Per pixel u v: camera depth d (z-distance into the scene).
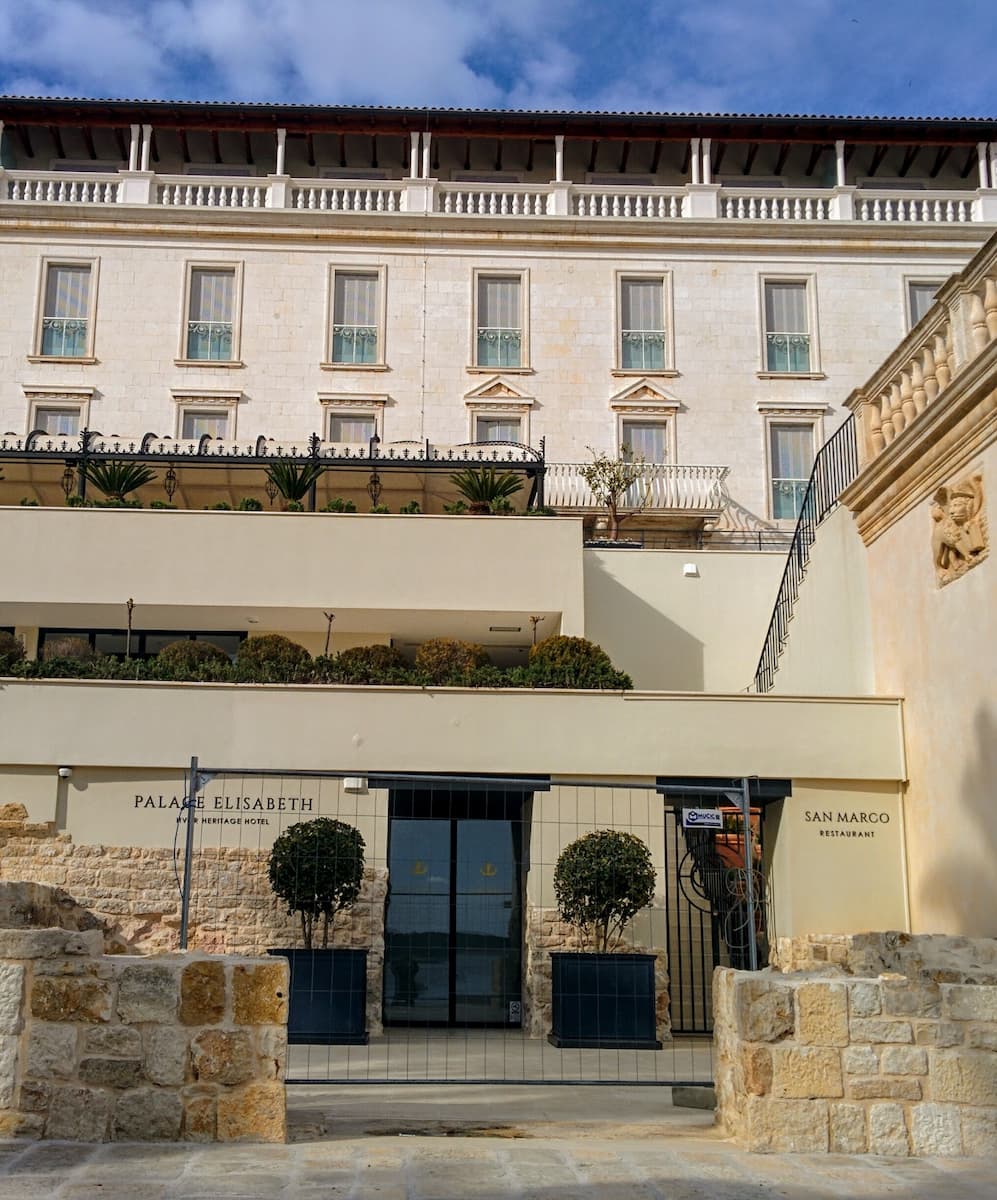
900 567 16.11
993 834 13.56
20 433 28.33
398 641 21.78
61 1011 7.50
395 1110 9.59
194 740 15.49
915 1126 7.61
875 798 16.00
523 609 19.62
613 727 15.91
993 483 13.67
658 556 22.27
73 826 15.25
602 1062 12.64
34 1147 7.16
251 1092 7.55
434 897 15.99
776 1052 7.70
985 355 13.29
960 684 14.42
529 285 29.77
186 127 30.52
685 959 16.38
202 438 23.84
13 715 15.44
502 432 29.27
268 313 29.31
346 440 28.92
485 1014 15.73
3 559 19.31
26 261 29.20
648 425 29.38
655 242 29.91
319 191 30.39
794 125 30.34
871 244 29.94
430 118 30.27
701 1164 7.23
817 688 18.69
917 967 11.14
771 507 28.80
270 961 7.78
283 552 19.58
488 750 15.75
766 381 29.47
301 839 14.37
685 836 16.61
